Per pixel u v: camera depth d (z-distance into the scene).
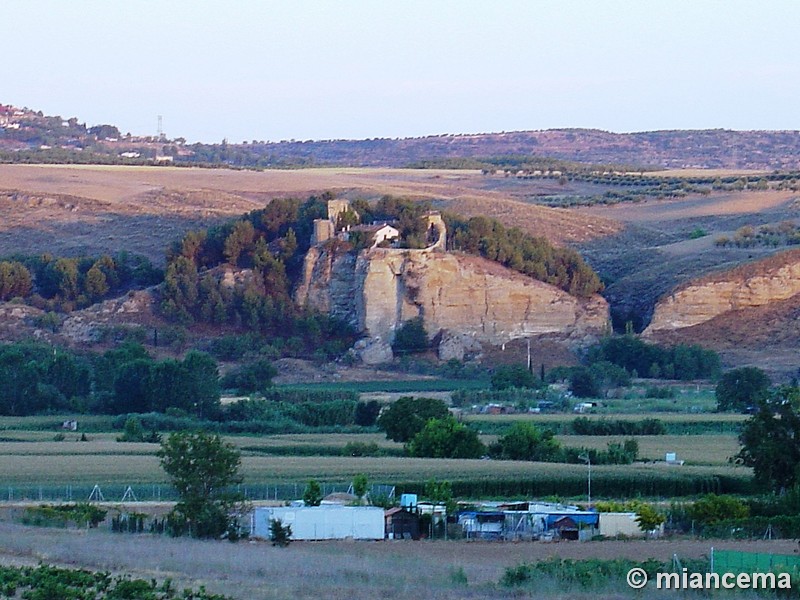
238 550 199.00
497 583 172.75
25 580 168.62
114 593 162.25
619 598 163.75
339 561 188.00
